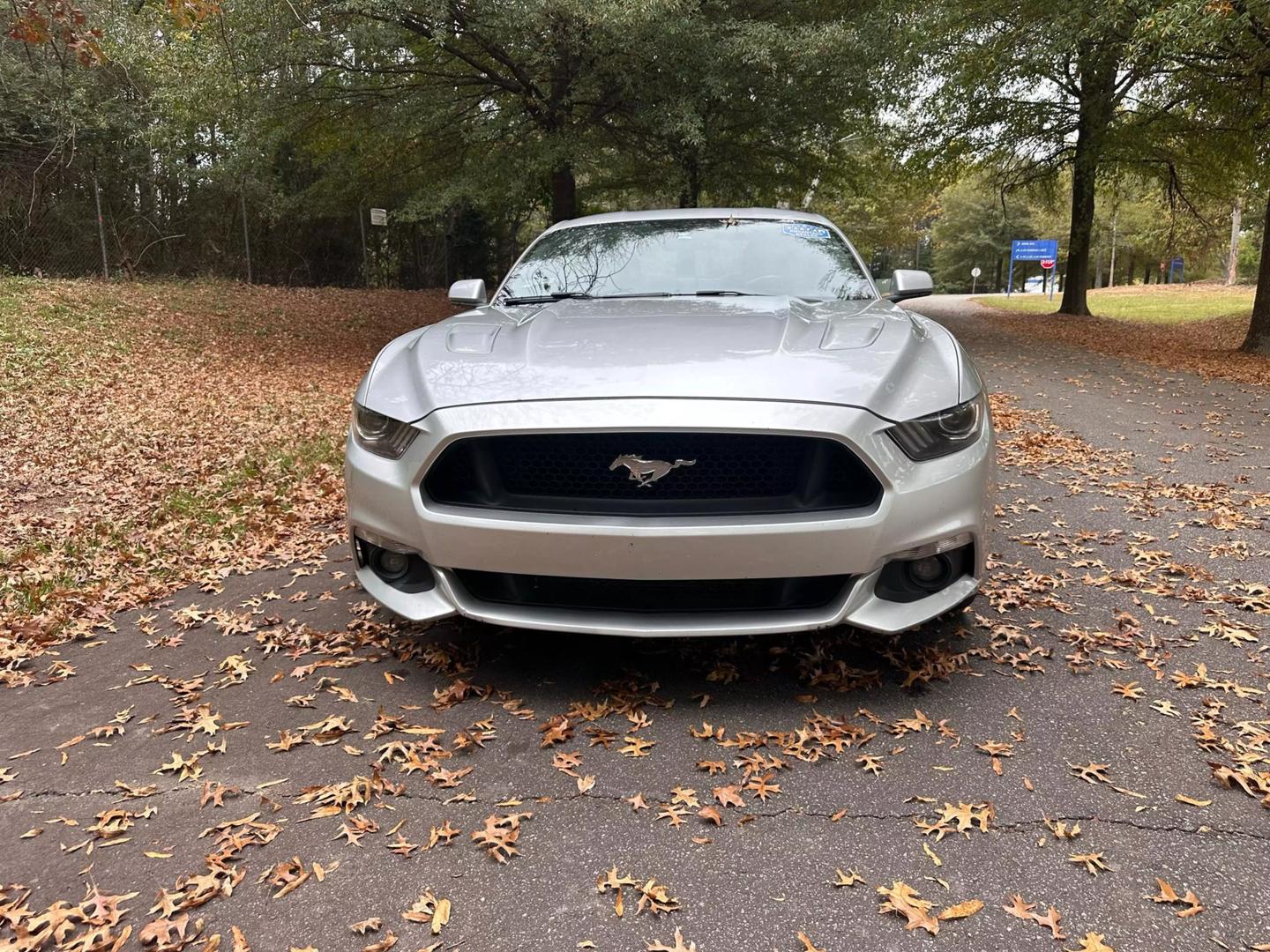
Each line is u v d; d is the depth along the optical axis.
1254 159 15.28
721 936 1.70
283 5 10.95
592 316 3.24
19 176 16.23
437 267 25.73
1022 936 1.68
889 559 2.48
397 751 2.41
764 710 2.59
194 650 3.21
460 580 2.67
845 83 14.03
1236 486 5.27
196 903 1.81
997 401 8.95
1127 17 10.80
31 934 1.74
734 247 4.11
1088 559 3.95
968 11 13.59
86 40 6.05
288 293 19.30
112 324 12.83
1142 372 11.31
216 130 14.38
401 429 2.68
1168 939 1.67
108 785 2.29
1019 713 2.55
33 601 3.72
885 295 4.19
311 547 4.50
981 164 22.00
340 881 1.89
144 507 5.47
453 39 12.95
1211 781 2.19
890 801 2.13
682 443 2.49
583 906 1.80
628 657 2.96
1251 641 3.01
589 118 14.34
